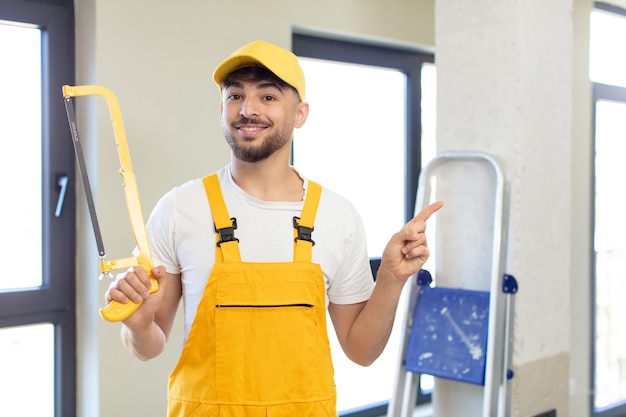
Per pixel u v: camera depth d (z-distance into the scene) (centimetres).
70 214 220
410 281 230
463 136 234
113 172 211
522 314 224
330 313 145
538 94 228
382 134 305
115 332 213
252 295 124
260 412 122
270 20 247
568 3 238
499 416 216
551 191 234
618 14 346
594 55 342
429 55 316
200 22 228
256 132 124
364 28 277
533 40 225
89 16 210
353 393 302
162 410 223
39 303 215
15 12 207
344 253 136
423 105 318
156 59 218
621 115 360
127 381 215
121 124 119
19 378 217
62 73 217
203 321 123
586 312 343
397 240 125
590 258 345
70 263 221
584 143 333
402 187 313
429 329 225
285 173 133
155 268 115
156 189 220
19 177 214
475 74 230
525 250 224
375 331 134
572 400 337
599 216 353
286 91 126
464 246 235
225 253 125
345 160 292
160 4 219
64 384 221
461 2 233
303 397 124
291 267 126
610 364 364
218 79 130
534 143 227
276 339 124
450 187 238
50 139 216
